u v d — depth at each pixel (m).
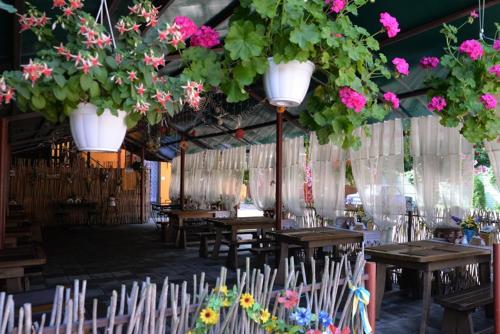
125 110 1.49
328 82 1.99
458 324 3.52
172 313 1.84
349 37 1.88
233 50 1.66
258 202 8.88
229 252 6.65
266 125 7.91
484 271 4.34
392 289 5.36
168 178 17.47
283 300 2.08
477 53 2.62
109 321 1.70
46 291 3.15
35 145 11.25
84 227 12.64
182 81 1.62
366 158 6.12
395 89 5.19
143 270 6.38
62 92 1.37
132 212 14.06
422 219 5.47
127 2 2.79
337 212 6.71
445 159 5.14
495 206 5.94
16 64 3.14
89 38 1.36
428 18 3.67
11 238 5.57
